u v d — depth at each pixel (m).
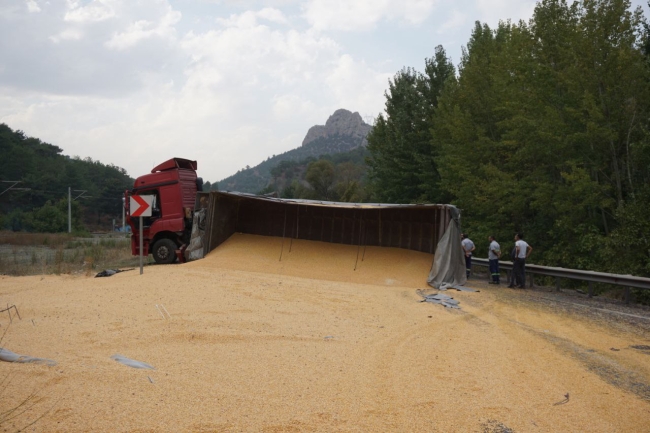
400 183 42.59
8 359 6.46
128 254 30.14
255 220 23.23
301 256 20.53
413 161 41.53
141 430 4.79
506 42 30.45
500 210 28.72
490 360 8.12
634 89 23.00
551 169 29.25
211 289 13.62
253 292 13.65
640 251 21.48
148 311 10.45
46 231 79.06
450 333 10.08
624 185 24.66
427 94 42.00
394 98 47.34
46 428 4.67
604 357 8.58
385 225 21.58
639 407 6.24
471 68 33.09
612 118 23.67
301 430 5.07
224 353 7.67
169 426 4.92
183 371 6.62
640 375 7.59
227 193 20.56
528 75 26.97
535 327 11.02
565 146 24.92
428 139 40.59
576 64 24.14
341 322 10.65
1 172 101.62
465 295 15.67
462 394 6.42
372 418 5.50
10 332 8.29
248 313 10.88
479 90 33.16
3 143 107.06
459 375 7.23
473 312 12.68
